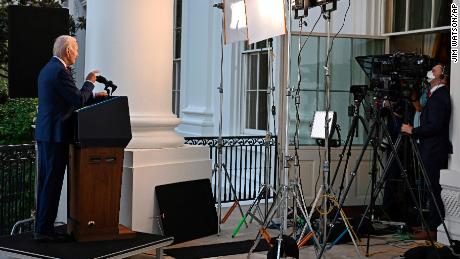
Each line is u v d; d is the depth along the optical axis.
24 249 4.71
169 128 6.41
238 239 6.34
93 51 6.22
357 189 7.75
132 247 4.82
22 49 5.59
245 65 10.27
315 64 7.67
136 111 6.19
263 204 8.34
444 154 6.26
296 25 8.71
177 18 12.74
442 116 6.19
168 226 6.00
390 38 8.13
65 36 5.02
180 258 5.56
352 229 5.75
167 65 6.40
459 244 5.52
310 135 7.34
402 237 6.47
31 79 5.63
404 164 6.62
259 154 9.52
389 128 6.63
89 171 4.89
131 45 6.16
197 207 6.35
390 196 7.14
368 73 5.96
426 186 5.95
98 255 4.57
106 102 4.90
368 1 8.20
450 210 6.01
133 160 5.84
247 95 10.24
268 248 5.88
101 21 6.16
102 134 4.85
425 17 7.72
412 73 5.52
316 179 7.53
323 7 5.30
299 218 6.43
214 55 10.98
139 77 6.18
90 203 4.93
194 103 11.55
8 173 6.08
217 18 10.84
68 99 4.86
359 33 8.34
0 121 9.44
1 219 6.05
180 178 6.28
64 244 4.87
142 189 5.88
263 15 5.70
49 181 4.94
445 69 7.12
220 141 6.76
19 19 5.56
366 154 7.79
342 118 7.80
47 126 4.87
